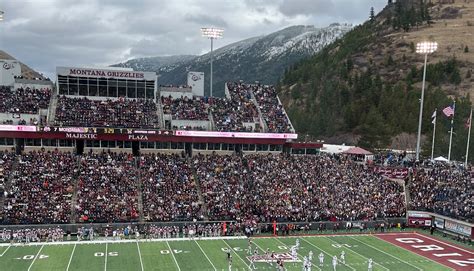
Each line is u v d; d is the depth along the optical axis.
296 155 72.19
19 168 56.41
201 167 62.91
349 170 67.19
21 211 49.31
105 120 66.06
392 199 60.66
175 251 44.53
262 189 59.56
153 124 67.88
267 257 43.16
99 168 58.97
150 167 61.06
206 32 81.62
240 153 69.81
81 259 40.84
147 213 52.22
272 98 80.94
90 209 51.16
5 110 63.75
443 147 95.56
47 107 66.44
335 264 39.75
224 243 48.19
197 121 70.88
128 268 38.59
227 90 82.06
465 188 60.25
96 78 71.62
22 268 37.69
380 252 46.44
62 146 63.78
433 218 57.72
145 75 73.62
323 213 56.34
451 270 40.72
